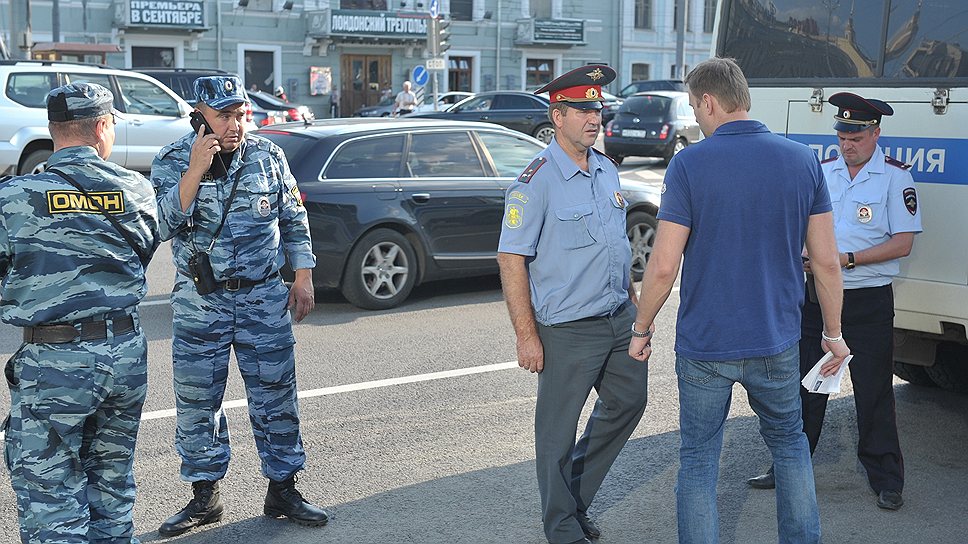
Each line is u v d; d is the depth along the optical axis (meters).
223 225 4.08
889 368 4.57
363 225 8.35
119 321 3.53
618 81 41.31
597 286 3.94
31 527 3.49
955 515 4.54
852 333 4.57
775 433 3.68
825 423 5.79
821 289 3.68
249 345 4.25
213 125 4.01
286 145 8.52
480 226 8.95
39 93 14.13
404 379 6.60
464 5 37.91
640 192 9.75
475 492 4.81
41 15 30.77
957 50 4.91
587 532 4.30
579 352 3.97
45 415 3.44
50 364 3.42
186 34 32.62
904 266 5.10
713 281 3.50
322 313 8.47
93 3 31.41
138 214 3.54
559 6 39.72
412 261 8.70
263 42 34.12
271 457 4.39
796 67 5.55
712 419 3.62
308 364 6.93
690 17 42.53
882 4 5.18
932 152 4.98
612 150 22.02
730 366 3.55
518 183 3.96
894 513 4.56
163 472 5.03
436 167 8.82
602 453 4.21
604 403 4.16
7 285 3.42
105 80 14.60
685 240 3.53
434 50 21.92
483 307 8.75
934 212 4.98
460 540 4.30
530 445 5.43
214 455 4.38
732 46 5.83
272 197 4.19
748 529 4.42
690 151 3.53
